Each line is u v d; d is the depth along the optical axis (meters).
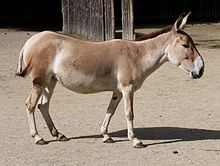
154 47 7.78
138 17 30.14
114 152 7.39
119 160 7.01
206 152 7.39
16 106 10.47
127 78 7.64
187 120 9.27
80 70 7.58
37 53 7.58
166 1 30.28
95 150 7.50
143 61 7.75
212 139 8.06
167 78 13.49
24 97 11.35
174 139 8.07
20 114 9.78
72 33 23.92
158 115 9.65
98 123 9.07
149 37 7.84
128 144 7.80
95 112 9.92
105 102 10.81
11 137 8.20
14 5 29.03
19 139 8.09
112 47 7.71
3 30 26.17
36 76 7.62
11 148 7.61
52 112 9.94
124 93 7.67
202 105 10.44
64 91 12.02
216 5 30.50
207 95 11.39
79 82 7.64
